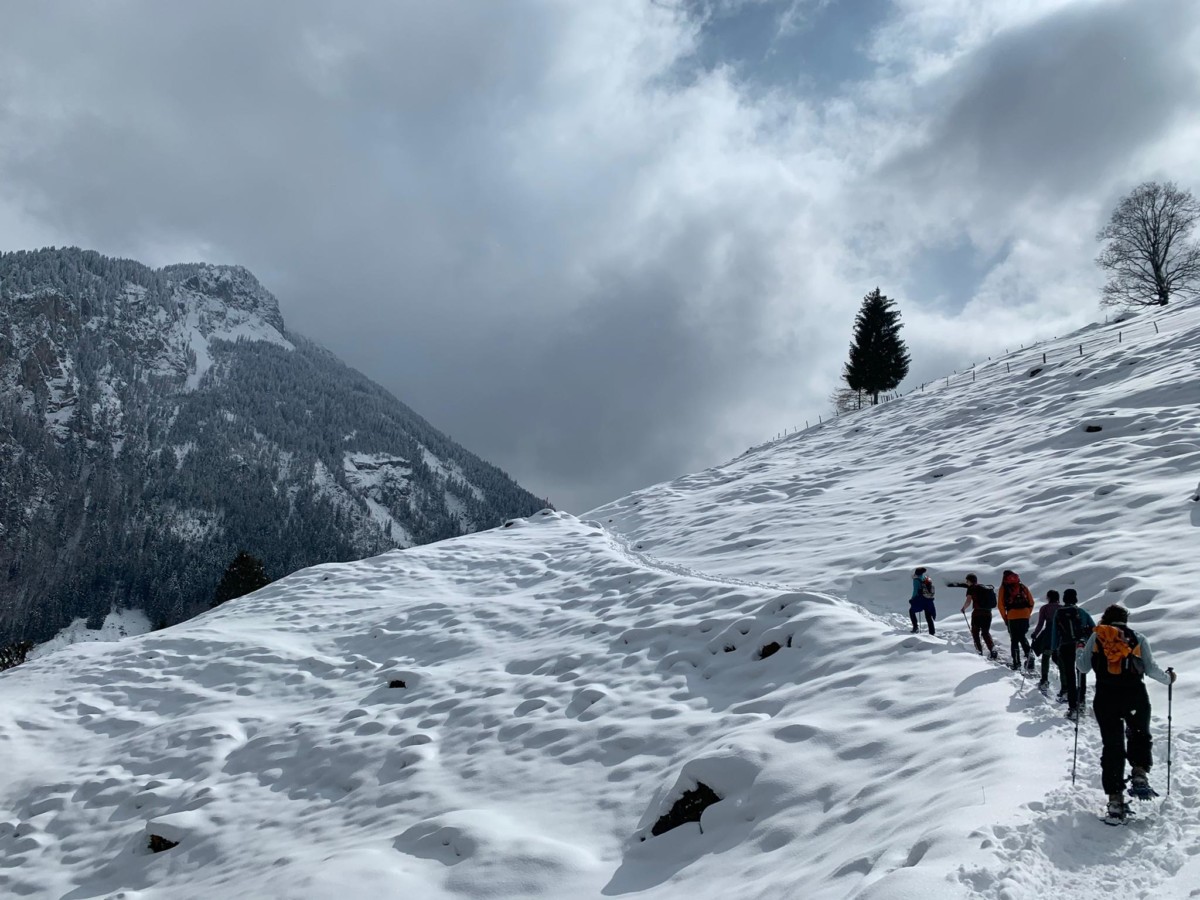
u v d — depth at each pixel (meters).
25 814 16.53
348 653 22.97
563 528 36.53
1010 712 9.56
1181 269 48.31
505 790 12.62
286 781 15.52
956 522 21.27
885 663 12.76
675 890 8.43
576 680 16.42
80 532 196.00
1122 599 13.34
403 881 9.95
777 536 26.80
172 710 20.69
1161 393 26.02
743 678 14.38
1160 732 7.75
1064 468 22.45
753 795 9.59
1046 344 46.97
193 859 13.40
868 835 7.35
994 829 5.91
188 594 172.00
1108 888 5.03
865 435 41.84
